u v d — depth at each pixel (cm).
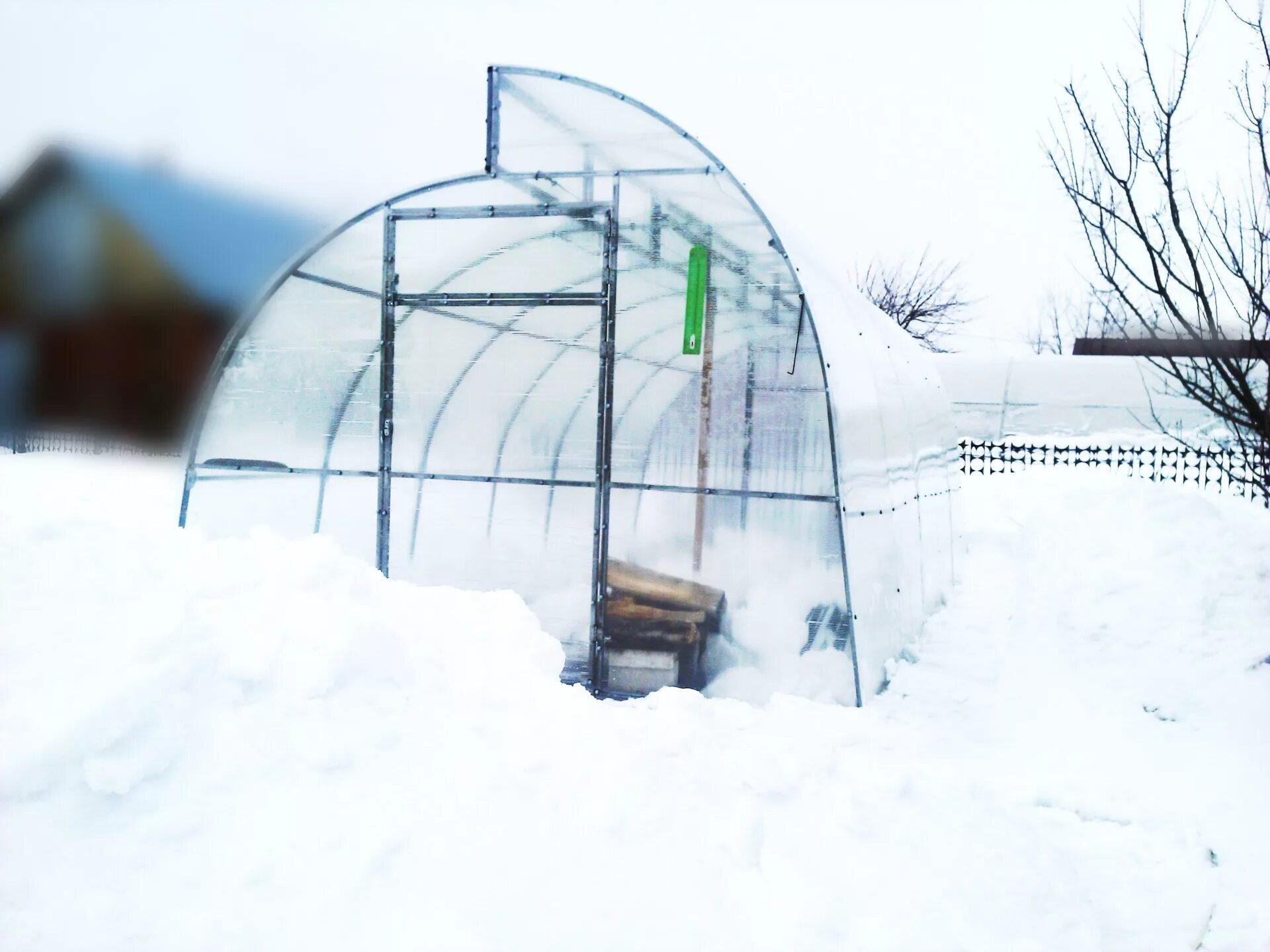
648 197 544
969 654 657
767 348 525
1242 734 461
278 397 620
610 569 558
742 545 532
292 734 248
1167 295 493
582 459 564
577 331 564
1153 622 566
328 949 204
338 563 325
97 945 189
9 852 196
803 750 338
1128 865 365
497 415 581
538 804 263
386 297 596
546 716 301
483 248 576
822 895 265
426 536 595
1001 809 343
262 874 214
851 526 523
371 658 278
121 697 221
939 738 489
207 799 225
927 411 862
